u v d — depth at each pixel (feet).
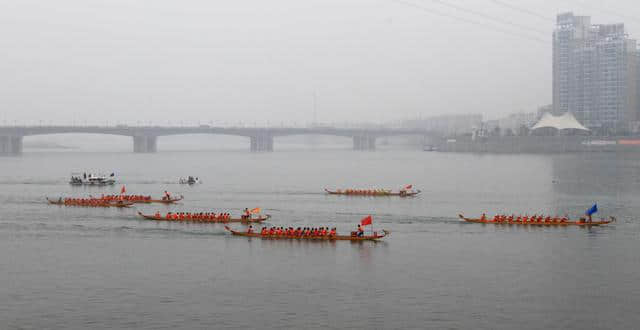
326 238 402.11
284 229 428.97
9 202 590.55
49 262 343.05
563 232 428.56
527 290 295.89
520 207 579.89
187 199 635.25
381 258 353.31
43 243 389.39
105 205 561.02
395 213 532.32
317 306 275.18
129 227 443.73
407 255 360.28
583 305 276.62
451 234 422.82
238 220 472.03
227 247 378.12
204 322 257.55
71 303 278.26
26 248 375.66
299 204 597.11
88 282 306.96
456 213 533.96
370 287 299.99
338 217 508.53
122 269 329.31
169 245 383.65
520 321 259.60
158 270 327.47
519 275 319.88
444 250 372.79
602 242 394.32
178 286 301.43
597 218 504.84
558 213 539.29
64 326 253.24
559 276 317.83
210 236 410.93
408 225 463.01
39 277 314.96
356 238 399.03
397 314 266.36
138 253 362.94
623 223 468.75
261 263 341.41
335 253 364.38
